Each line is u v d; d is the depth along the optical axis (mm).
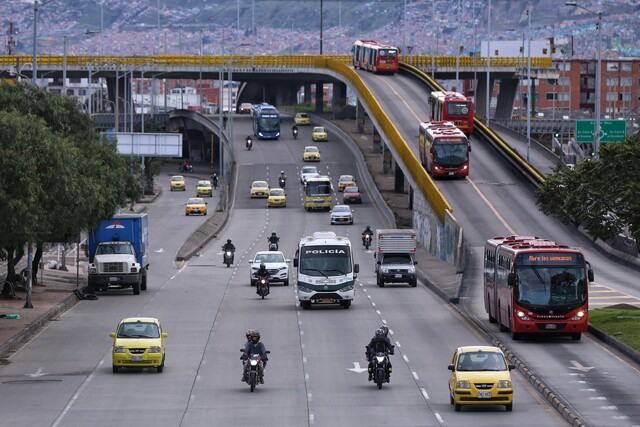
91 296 160000
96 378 97938
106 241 167375
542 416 80750
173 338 121000
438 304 151125
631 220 122438
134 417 81312
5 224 123062
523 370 98688
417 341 117500
